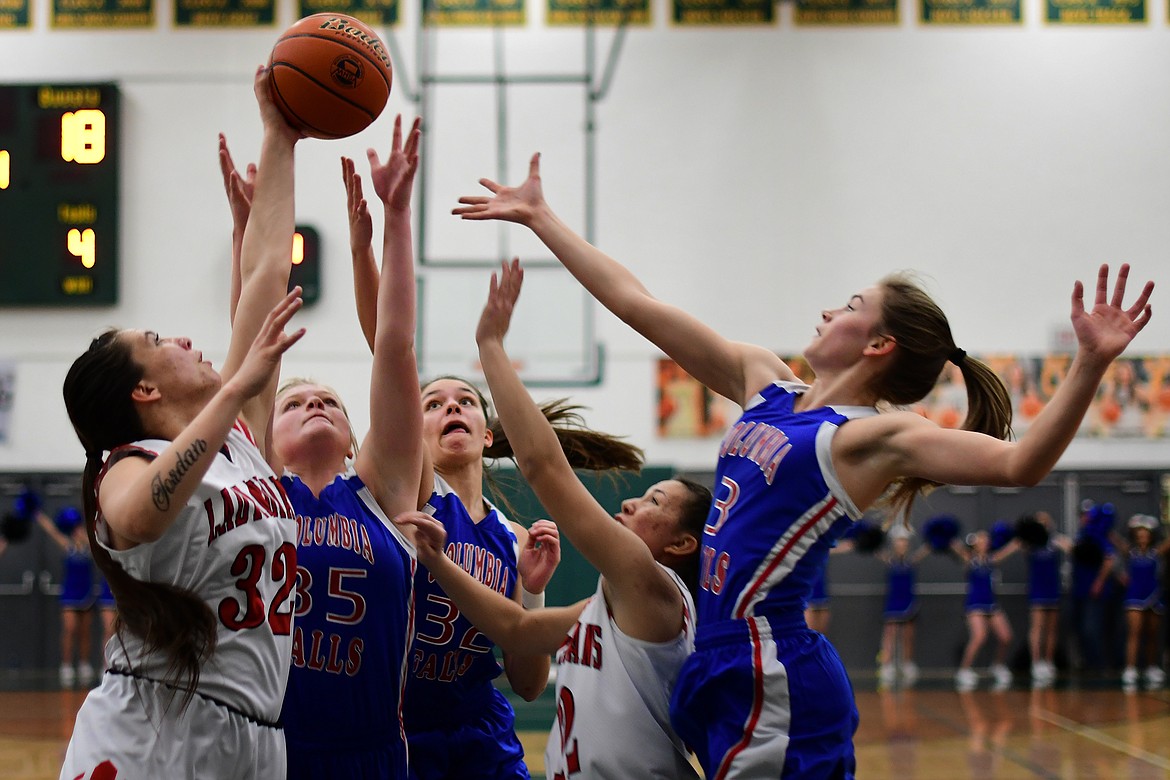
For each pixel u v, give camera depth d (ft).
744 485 7.41
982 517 39.78
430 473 9.90
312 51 8.32
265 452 8.09
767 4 38.99
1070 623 39.04
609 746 7.82
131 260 37.70
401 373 8.38
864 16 38.99
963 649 39.50
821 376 7.81
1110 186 38.73
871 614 39.32
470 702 10.19
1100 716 27.30
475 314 37.06
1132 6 39.09
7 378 37.37
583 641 8.11
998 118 38.88
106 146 33.86
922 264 38.42
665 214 38.32
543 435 7.84
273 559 7.21
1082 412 6.07
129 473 6.70
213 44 38.55
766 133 38.65
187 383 7.25
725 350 8.18
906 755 21.65
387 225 8.25
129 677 6.82
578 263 8.45
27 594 38.40
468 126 38.22
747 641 7.16
